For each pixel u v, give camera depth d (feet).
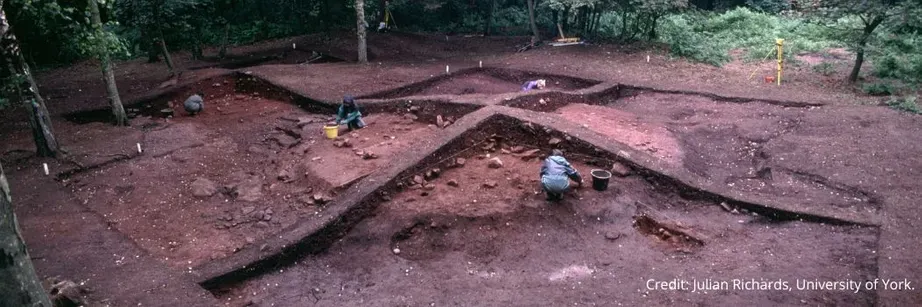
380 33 78.28
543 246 25.27
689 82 51.39
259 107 46.73
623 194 28.99
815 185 30.45
